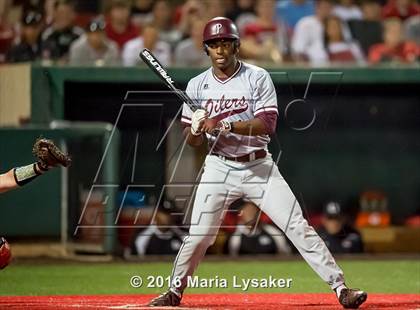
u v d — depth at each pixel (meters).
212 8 54.28
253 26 54.12
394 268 42.47
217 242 48.22
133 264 43.56
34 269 41.28
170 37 54.69
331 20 55.09
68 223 45.78
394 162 53.53
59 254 46.09
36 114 46.12
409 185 53.75
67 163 23.05
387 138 53.25
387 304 27.30
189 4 53.78
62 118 46.34
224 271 40.91
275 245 48.38
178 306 26.16
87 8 57.22
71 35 51.09
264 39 53.94
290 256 47.84
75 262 44.25
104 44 50.00
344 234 49.12
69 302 27.89
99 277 38.22
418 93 52.59
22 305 26.73
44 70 46.12
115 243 45.66
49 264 43.25
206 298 29.23
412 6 60.47
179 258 25.88
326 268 25.27
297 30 55.03
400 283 36.66
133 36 53.38
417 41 58.44
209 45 25.41
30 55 50.12
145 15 58.06
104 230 44.72
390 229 51.50
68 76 46.34
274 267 42.72
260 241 48.22
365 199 52.41
